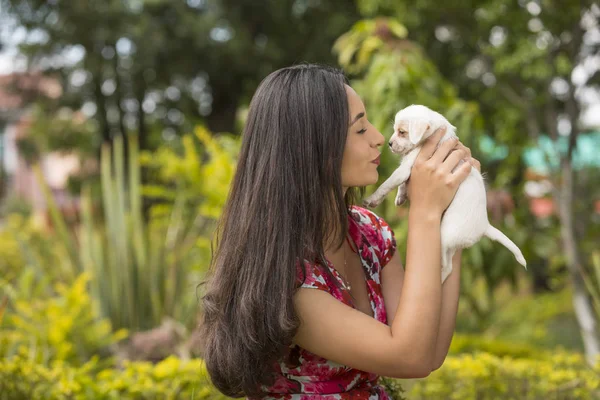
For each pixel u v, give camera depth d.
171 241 5.90
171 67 13.27
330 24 11.80
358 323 1.52
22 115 19.64
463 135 5.21
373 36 5.51
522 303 8.08
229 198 1.69
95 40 13.18
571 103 5.73
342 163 1.63
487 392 3.45
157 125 13.28
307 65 1.70
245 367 1.57
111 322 5.29
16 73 14.55
